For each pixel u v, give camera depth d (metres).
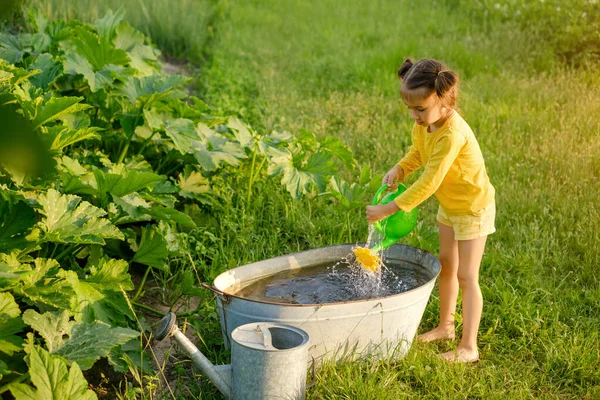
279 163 4.37
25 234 2.94
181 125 4.41
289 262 3.36
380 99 6.93
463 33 9.31
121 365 2.82
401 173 3.46
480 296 3.18
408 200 3.04
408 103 2.96
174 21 8.89
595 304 3.59
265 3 11.97
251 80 7.71
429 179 3.00
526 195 4.81
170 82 4.58
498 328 3.45
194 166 4.61
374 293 3.11
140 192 3.66
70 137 3.34
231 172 4.84
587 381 3.03
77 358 2.55
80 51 4.66
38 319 2.66
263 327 2.68
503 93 6.93
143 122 4.43
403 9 10.87
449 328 3.39
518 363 3.16
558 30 8.30
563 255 4.07
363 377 2.97
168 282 3.90
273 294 3.09
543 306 3.55
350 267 3.39
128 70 4.58
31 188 3.13
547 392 2.96
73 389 2.35
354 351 2.96
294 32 10.09
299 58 8.67
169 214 3.57
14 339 2.51
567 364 3.10
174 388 2.95
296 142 4.73
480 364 3.18
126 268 3.10
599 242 4.11
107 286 3.05
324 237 4.37
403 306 2.96
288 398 2.59
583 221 4.36
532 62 7.83
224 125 5.07
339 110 6.73
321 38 9.62
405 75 2.99
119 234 3.04
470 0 10.36
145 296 3.74
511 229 4.41
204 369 2.74
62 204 3.04
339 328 2.87
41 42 4.89
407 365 3.06
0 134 1.40
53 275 2.87
